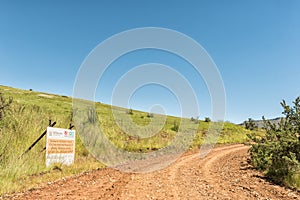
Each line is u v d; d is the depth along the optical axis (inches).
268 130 479.2
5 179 297.9
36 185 293.3
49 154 401.7
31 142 451.5
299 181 339.0
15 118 486.3
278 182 367.9
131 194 270.2
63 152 430.0
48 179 326.0
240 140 1320.1
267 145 443.5
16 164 345.1
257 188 327.0
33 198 241.8
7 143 400.8
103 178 352.2
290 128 428.8
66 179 333.4
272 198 280.1
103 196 255.9
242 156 689.0
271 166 427.5
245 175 418.9
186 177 389.1
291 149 404.2
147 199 254.7
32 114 562.3
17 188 274.5
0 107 476.4
